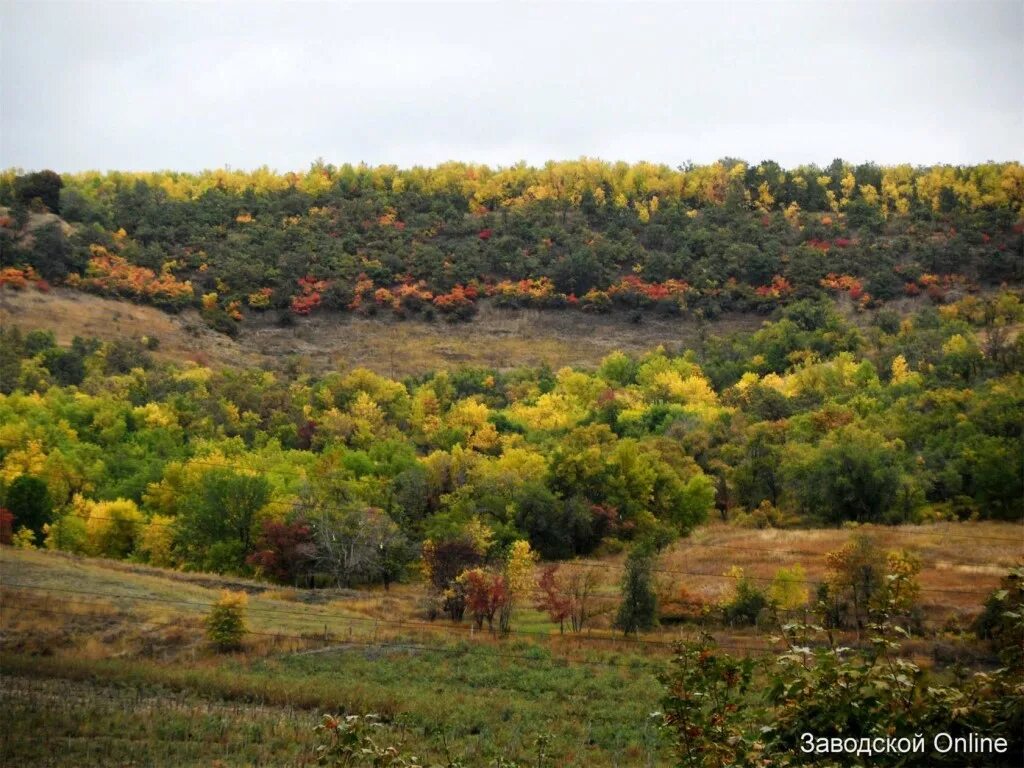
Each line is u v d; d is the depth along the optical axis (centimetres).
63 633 5725
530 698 4903
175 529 8006
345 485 8844
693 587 6675
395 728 4306
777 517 9031
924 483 8850
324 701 4594
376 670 5300
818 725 1493
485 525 8150
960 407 11462
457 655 5569
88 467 10019
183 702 4572
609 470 9238
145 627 5872
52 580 6506
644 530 8562
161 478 9625
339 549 7338
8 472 9369
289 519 7775
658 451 10412
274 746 3941
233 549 7681
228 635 5641
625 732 4347
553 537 8500
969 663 4809
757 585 6419
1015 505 8594
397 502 8856
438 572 6794
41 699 4466
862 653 1561
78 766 3631
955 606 5981
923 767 1459
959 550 7294
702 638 1614
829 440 9950
